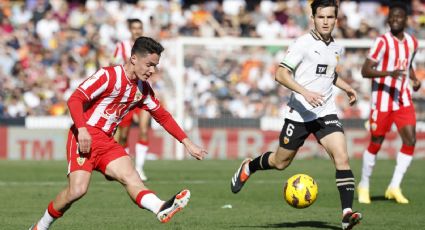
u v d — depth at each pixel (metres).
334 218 23.83
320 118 21.05
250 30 70.44
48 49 65.38
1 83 60.09
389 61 28.72
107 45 66.44
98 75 17.89
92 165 18.19
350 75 56.44
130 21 34.69
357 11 73.31
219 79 55.88
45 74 62.16
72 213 24.86
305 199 20.61
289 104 21.80
